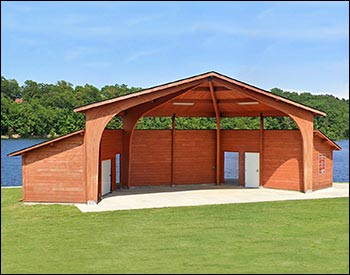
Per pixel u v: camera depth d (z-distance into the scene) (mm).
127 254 11750
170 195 22062
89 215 17031
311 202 20016
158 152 25359
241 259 11211
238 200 20578
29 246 12672
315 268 10461
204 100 25156
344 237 13562
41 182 19594
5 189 25109
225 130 26188
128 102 19750
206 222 15742
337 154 61125
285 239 13297
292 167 23672
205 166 26266
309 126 23156
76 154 19469
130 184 24828
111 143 22703
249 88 21484
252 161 25062
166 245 12672
